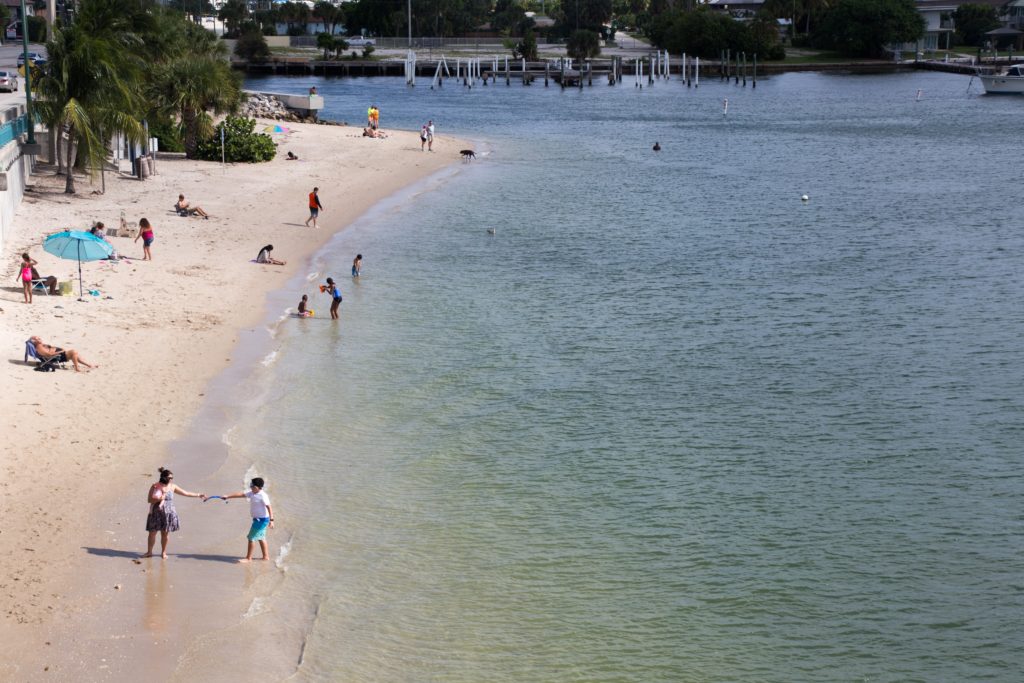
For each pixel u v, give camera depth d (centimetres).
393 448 2972
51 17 7075
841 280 5016
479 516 2592
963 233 6209
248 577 2266
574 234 6062
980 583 2331
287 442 2966
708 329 4191
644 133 11750
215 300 4266
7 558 2227
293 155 8331
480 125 12306
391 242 5659
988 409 3344
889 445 3066
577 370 3669
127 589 2177
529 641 2094
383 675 1969
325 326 4069
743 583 2320
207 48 8912
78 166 6600
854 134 11856
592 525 2561
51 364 3247
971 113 14288
